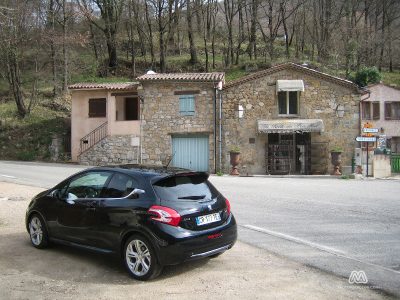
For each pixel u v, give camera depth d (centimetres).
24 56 3778
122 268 579
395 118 3109
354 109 2367
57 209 641
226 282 522
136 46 4659
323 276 547
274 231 809
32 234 687
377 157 2259
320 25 4475
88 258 624
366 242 724
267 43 4462
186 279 534
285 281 527
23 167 2283
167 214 518
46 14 3494
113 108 2595
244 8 4497
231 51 4238
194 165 2464
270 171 2405
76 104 2777
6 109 3412
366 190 1478
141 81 2473
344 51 4078
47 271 562
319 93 2391
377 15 4619
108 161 2569
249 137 2423
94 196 604
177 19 4031
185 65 4241
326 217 948
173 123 2481
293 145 2414
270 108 2411
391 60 4597
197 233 532
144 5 4053
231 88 2441
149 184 550
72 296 474
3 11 1284
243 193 1365
